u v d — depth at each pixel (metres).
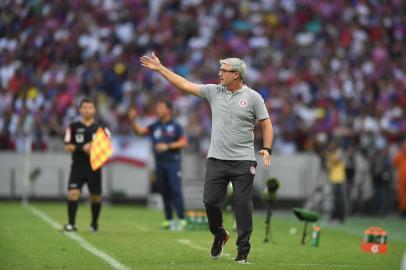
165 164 53.94
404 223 72.31
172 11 111.38
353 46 110.12
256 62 104.81
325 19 114.75
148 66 33.88
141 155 87.81
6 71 97.19
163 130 54.12
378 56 108.44
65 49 99.50
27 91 91.56
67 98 89.69
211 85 34.16
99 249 38.81
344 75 102.62
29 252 37.16
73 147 48.09
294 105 96.00
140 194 87.62
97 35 103.88
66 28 104.50
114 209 77.69
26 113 88.62
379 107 97.19
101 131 47.81
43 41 101.31
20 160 86.50
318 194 85.00
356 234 56.41
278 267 32.84
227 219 64.75
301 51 108.69
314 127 91.94
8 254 36.34
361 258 38.16
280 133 91.56
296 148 91.00
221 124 33.53
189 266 32.44
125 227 54.28
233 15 112.62
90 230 49.72
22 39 101.94
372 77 104.06
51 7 106.94
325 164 79.25
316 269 32.84
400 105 100.50
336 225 67.38
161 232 50.31
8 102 91.00
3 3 106.75
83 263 33.31
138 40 103.56
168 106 54.16
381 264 35.78
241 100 33.47
